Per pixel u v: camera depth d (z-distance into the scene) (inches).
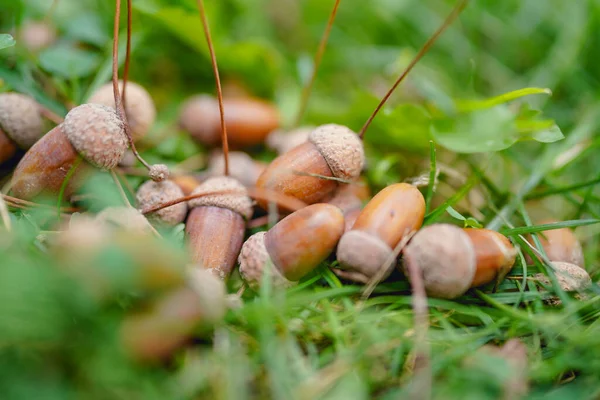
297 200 10.0
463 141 11.1
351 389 8.3
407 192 9.4
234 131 11.7
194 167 11.7
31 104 10.2
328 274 9.5
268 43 14.1
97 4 12.6
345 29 14.8
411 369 8.8
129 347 8.3
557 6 14.6
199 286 8.6
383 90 13.3
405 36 14.7
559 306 9.5
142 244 8.4
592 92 13.4
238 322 8.9
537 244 9.8
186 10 12.4
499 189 11.5
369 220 9.1
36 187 9.5
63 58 11.4
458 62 14.4
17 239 8.7
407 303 9.1
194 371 8.4
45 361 8.1
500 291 9.6
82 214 9.6
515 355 8.8
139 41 12.2
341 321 9.2
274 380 8.3
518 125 10.9
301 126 12.4
